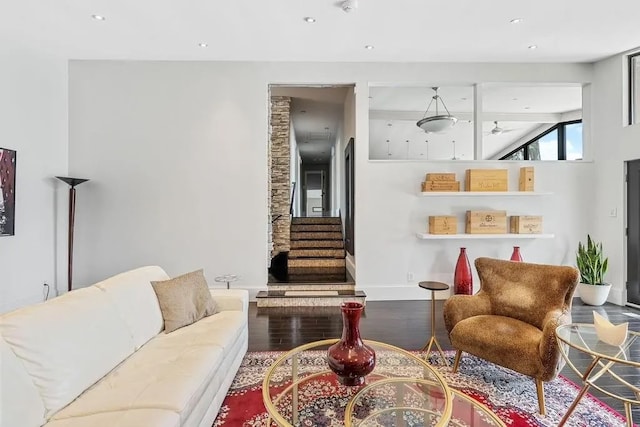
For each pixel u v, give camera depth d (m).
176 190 4.64
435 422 1.80
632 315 3.99
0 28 3.60
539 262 4.71
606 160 4.56
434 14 3.38
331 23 3.56
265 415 2.09
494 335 2.35
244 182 4.67
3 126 3.69
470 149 9.54
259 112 4.65
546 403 2.24
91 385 1.70
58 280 4.43
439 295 4.70
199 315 2.68
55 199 4.38
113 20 3.49
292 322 3.84
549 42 4.02
